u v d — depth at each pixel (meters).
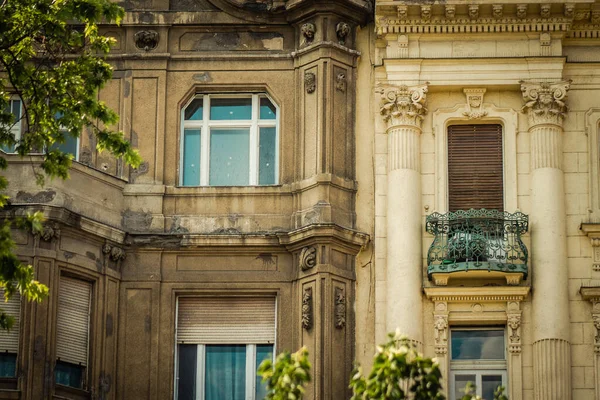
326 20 61.38
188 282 59.59
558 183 59.72
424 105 60.56
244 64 61.72
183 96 61.59
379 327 58.72
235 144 61.56
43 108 53.12
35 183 58.03
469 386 49.00
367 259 59.47
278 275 59.50
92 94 53.56
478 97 60.84
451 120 60.81
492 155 60.66
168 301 59.41
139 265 59.66
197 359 59.38
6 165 52.81
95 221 58.72
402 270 58.94
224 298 59.75
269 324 59.47
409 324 58.47
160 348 59.00
